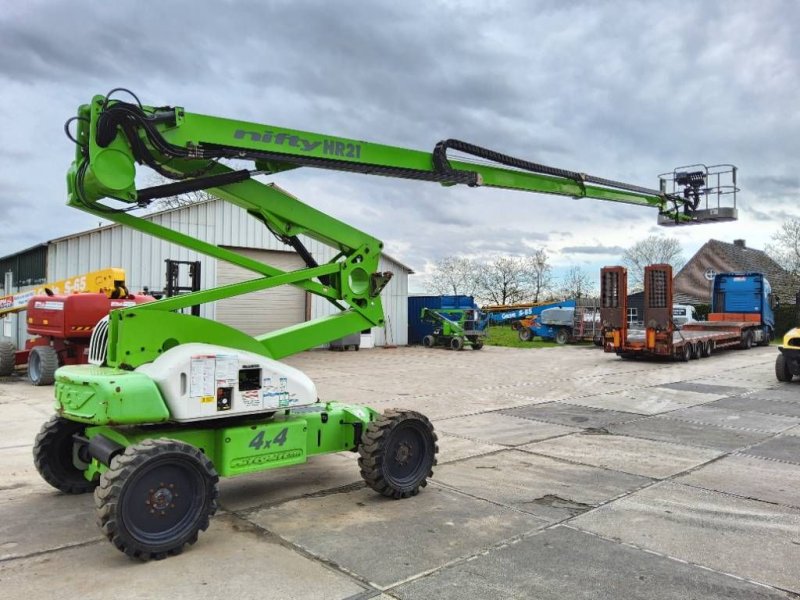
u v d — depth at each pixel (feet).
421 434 18.99
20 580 12.67
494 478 20.88
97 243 59.88
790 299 129.08
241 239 68.80
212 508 14.47
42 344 44.42
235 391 15.78
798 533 15.89
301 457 17.33
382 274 19.52
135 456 13.42
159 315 15.93
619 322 64.03
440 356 71.36
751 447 25.82
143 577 12.85
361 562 13.73
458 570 13.35
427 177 21.16
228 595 12.08
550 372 54.24
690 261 152.15
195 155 15.80
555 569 13.48
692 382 47.39
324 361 64.80
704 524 16.48
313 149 18.03
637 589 12.56
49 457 18.25
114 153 14.89
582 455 24.29
